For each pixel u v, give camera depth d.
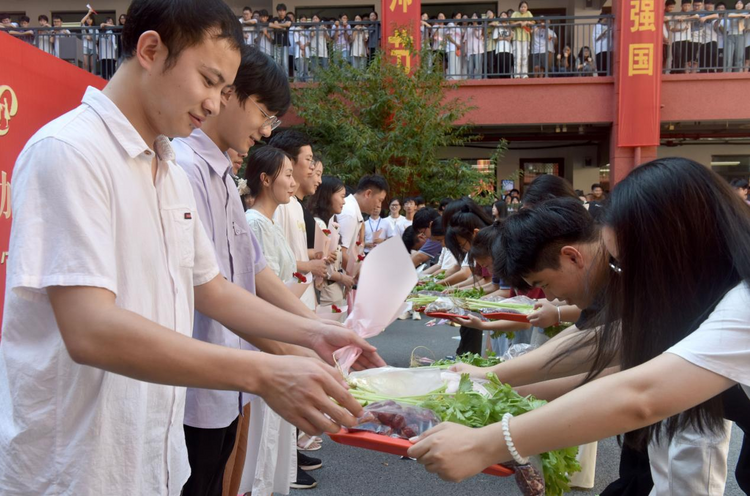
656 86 11.87
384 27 12.32
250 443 2.84
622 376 1.36
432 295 4.56
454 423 1.46
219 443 2.17
